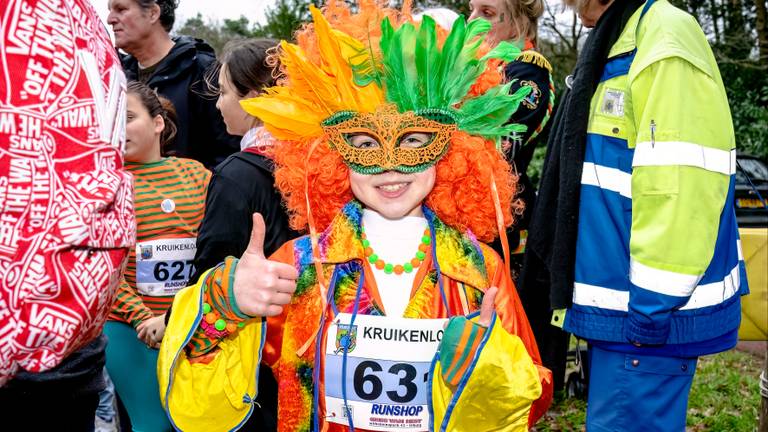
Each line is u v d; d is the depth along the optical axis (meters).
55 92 1.25
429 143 1.77
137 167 2.97
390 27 1.73
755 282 3.13
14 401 1.66
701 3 11.87
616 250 2.35
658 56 2.21
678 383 2.35
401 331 1.74
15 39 1.21
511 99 1.85
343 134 1.79
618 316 2.35
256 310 1.58
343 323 1.77
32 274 1.22
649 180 2.19
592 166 2.39
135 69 4.10
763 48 11.16
